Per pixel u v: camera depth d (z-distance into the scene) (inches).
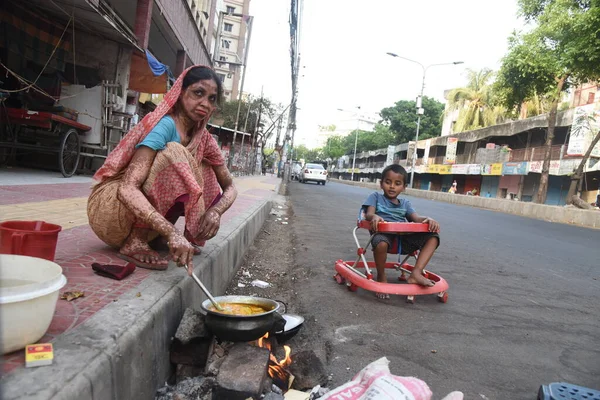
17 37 312.7
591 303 159.3
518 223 490.3
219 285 122.9
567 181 987.3
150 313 66.5
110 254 97.6
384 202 153.7
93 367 48.6
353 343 107.7
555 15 633.0
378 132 2416.3
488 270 205.8
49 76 328.8
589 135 822.5
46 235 72.4
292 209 430.9
